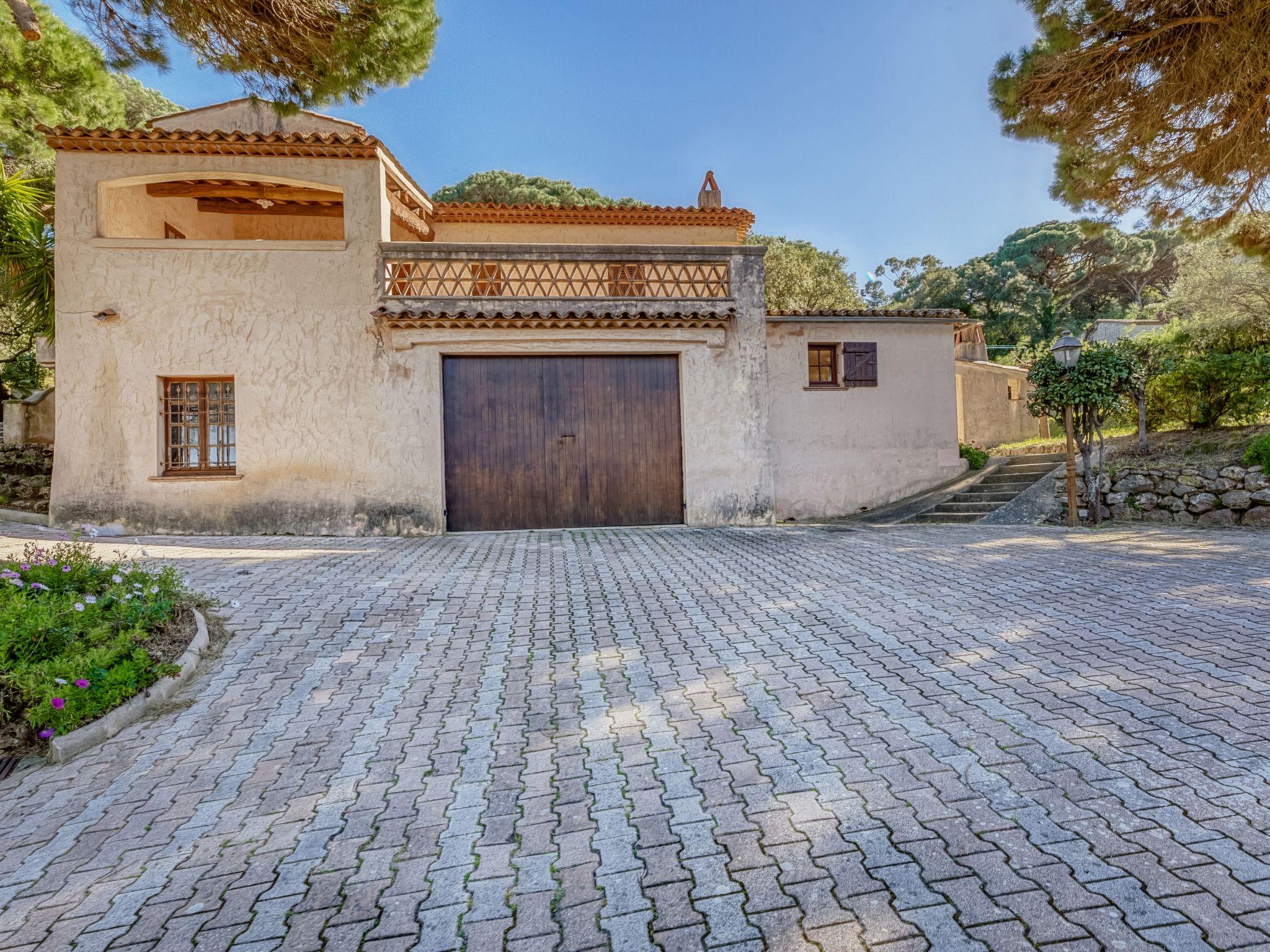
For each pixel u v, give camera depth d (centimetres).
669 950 181
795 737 310
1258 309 1104
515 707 368
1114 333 2684
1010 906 187
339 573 680
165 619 468
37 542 788
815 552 781
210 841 255
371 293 970
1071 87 780
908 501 1220
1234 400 1071
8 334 1458
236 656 457
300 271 961
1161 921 178
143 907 217
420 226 1195
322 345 961
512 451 1011
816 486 1215
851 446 1228
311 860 238
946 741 294
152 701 383
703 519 1038
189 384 972
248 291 951
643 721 340
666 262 1050
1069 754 275
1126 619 457
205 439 973
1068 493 963
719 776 278
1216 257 1202
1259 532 829
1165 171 836
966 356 2303
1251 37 663
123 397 931
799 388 1220
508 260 1003
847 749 294
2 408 1289
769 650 436
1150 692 333
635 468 1041
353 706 379
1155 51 730
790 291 2491
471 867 227
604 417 1033
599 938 188
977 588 568
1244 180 827
